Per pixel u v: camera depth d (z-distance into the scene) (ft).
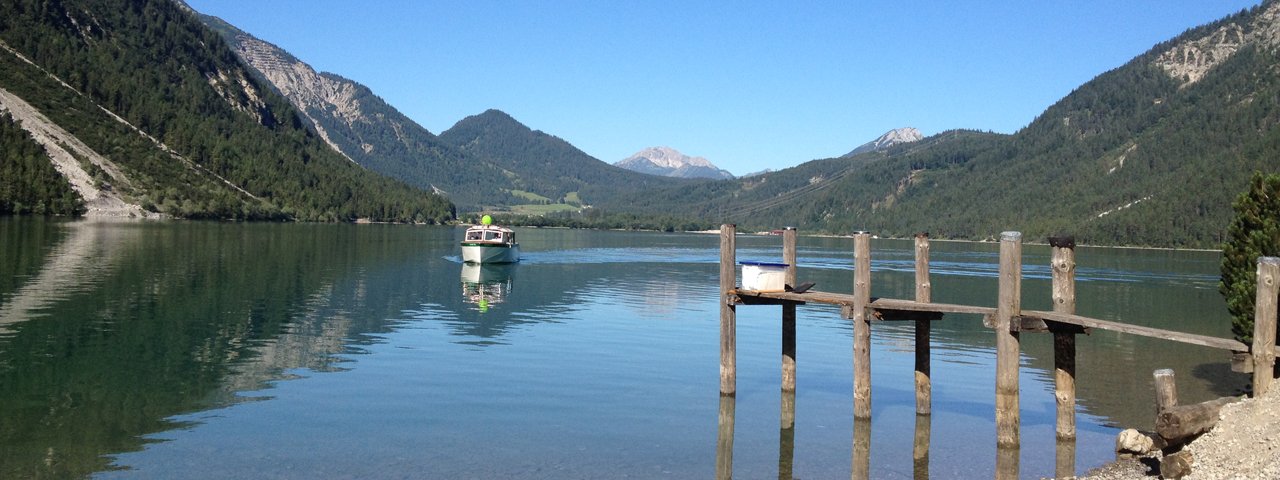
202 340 102.73
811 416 72.69
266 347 99.35
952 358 101.55
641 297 167.94
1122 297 194.59
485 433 65.36
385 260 253.85
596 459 59.67
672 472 57.41
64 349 94.68
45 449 59.31
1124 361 100.58
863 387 69.00
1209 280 252.62
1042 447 64.13
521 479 55.11
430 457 59.11
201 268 193.57
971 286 219.41
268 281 172.86
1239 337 81.71
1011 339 58.75
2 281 152.05
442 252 307.78
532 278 211.82
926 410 72.02
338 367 88.94
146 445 60.80
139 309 125.80
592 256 328.70
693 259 318.45
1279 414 45.14
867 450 63.10
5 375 81.35
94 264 190.60
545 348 102.78
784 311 77.92
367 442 62.39
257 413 70.08
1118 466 55.47
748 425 69.41
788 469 58.65
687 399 77.87
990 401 79.46
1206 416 48.01
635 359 96.78
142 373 83.97
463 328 117.91
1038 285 222.07
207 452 59.41
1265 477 41.47
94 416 68.13
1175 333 51.60
